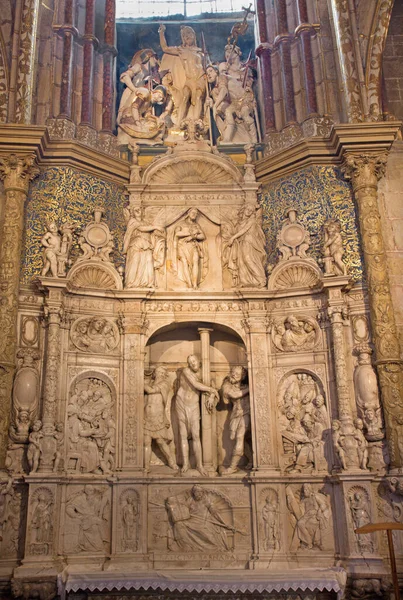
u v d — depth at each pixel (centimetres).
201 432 1336
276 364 1352
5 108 1392
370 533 1160
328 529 1218
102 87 1565
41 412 1244
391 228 1382
